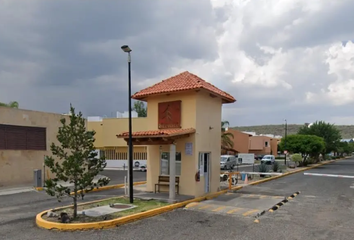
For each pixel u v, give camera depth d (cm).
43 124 2078
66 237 798
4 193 1566
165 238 797
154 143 1324
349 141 10119
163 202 1235
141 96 1530
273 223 970
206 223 959
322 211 1166
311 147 4038
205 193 1495
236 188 1809
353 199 1461
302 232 870
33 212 1108
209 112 1521
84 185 931
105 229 877
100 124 4003
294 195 1577
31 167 1981
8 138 1852
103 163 990
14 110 1891
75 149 939
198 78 1609
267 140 7444
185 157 1414
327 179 2473
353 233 863
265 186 1984
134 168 3659
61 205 1242
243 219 1016
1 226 909
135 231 859
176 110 1441
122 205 1169
